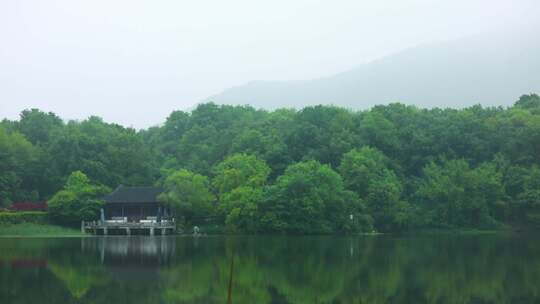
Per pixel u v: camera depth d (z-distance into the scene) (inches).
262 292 1577.3
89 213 4156.0
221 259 2292.1
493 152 5123.0
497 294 1544.0
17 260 2252.7
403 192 4766.2
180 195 4165.8
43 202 4498.0
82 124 5900.6
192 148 6008.9
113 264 2133.4
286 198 3971.5
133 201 4320.9
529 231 4409.5
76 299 1471.5
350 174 4510.3
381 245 2987.2
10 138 4995.1
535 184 4559.5
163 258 2321.6
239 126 6294.3
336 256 2397.9
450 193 4439.0
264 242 3211.1
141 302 1437.0
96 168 4825.3
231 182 4271.7
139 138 5620.1
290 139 5167.3
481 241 3270.2
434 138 5221.5
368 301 1462.8
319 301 1457.9
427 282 1723.7
